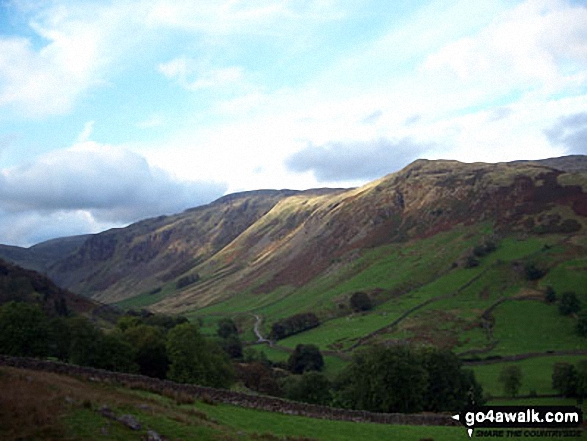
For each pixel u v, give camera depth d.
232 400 41.56
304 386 83.50
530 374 108.00
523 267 186.25
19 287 146.00
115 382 38.69
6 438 21.44
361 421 44.16
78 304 169.50
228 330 182.38
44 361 38.69
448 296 180.88
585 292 157.50
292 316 189.62
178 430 26.78
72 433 23.00
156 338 76.00
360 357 90.88
